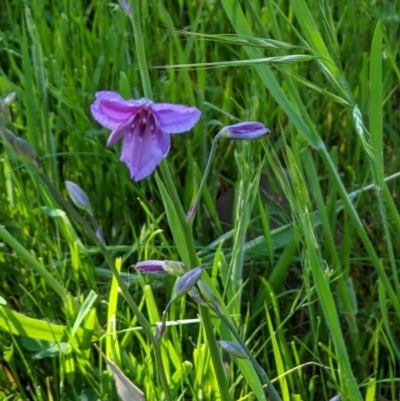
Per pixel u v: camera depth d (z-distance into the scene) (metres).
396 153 0.60
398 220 0.48
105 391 0.47
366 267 0.57
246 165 0.44
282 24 0.64
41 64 0.60
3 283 0.54
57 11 0.72
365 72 0.58
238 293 0.47
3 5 0.77
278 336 0.48
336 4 0.72
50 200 0.54
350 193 0.57
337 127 0.64
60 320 0.53
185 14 0.75
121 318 0.51
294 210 0.42
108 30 0.67
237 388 0.48
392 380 0.45
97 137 0.61
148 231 0.54
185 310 0.52
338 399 0.41
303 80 0.44
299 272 0.54
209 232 0.59
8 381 0.49
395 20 0.63
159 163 0.39
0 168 0.58
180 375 0.46
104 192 0.59
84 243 0.57
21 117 0.61
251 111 0.48
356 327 0.50
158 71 0.69
